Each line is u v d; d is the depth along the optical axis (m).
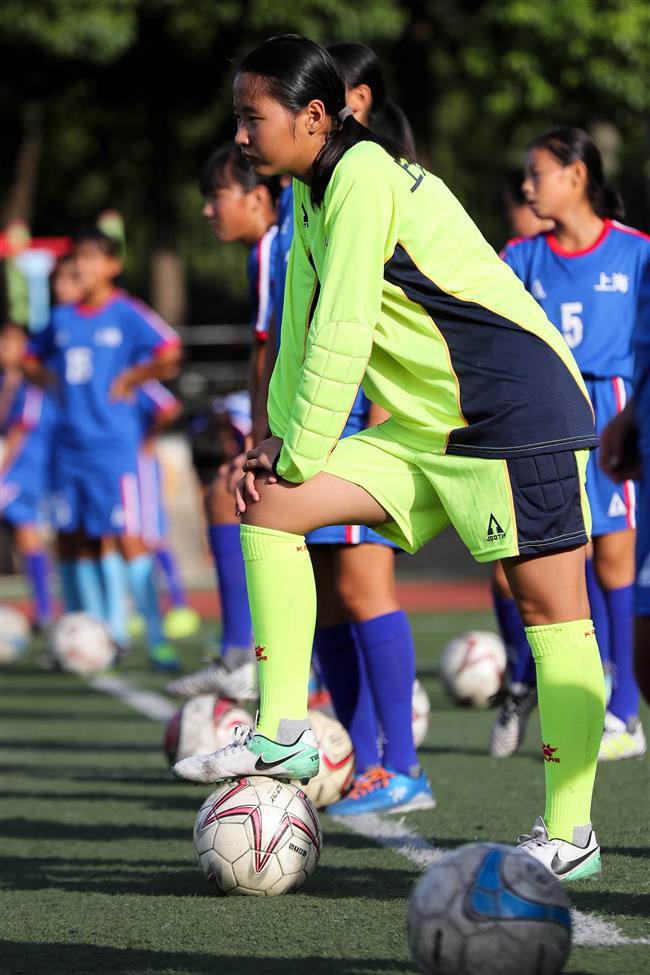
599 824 16.58
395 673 17.98
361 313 12.66
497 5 70.50
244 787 13.84
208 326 138.88
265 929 12.47
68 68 93.81
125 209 123.88
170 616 47.16
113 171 118.44
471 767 21.78
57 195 123.62
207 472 30.66
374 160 12.85
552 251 21.61
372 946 11.81
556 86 72.25
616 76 70.62
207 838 13.72
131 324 37.31
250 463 13.38
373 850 15.81
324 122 13.12
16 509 47.62
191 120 107.88
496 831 16.64
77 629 38.28
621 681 21.89
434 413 12.99
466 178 106.12
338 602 18.62
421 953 10.04
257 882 13.62
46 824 18.23
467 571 68.81
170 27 88.06
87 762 23.89
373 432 13.53
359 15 73.12
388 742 18.27
